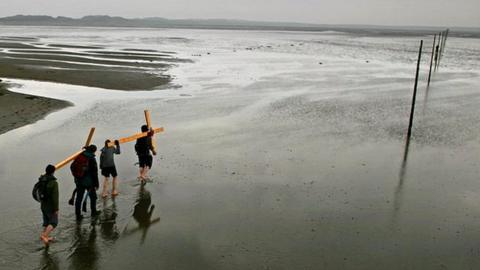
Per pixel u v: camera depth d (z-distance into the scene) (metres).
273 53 71.94
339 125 20.66
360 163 15.24
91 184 10.34
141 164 12.77
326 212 11.24
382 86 34.09
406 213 11.32
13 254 8.84
